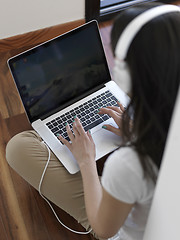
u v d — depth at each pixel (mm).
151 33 482
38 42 1764
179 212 431
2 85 1597
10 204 1310
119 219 676
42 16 1651
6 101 1551
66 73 1135
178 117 372
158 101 518
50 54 1079
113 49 576
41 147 1161
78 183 1127
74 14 1728
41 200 1315
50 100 1155
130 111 611
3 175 1364
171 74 496
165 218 491
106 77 1229
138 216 734
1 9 1521
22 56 1040
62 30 1776
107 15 1842
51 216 1290
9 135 1455
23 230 1266
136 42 488
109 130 1119
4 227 1270
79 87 1193
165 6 504
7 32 1648
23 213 1295
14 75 1053
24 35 1699
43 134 1143
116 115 1086
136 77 511
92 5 1712
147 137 565
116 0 1872
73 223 1274
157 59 487
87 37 1111
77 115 1184
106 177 616
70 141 1138
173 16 492
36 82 1096
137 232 818
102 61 1185
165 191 458
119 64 520
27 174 1144
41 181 1127
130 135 637
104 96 1223
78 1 1659
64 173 1135
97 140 1134
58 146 1126
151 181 600
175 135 386
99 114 1185
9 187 1342
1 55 1694
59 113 1181
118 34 546
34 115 1151
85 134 1022
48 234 1259
